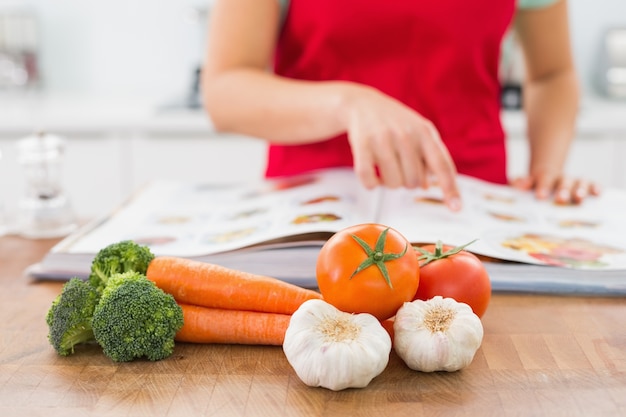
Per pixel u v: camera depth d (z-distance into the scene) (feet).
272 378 2.13
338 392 2.04
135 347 2.19
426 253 2.40
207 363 2.23
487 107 4.39
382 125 3.11
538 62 4.71
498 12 4.17
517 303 2.65
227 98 3.82
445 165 3.10
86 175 7.37
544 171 4.16
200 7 8.56
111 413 1.95
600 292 2.70
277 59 4.47
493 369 2.16
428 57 4.19
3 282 2.93
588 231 3.20
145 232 3.18
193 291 2.38
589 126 7.19
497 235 3.02
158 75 8.97
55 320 2.26
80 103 8.20
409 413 1.93
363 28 4.10
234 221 3.23
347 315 2.14
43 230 3.61
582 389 2.04
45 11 8.81
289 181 3.82
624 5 8.71
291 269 2.73
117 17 8.86
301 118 3.49
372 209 3.22
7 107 7.84
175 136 7.35
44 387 2.09
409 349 2.12
